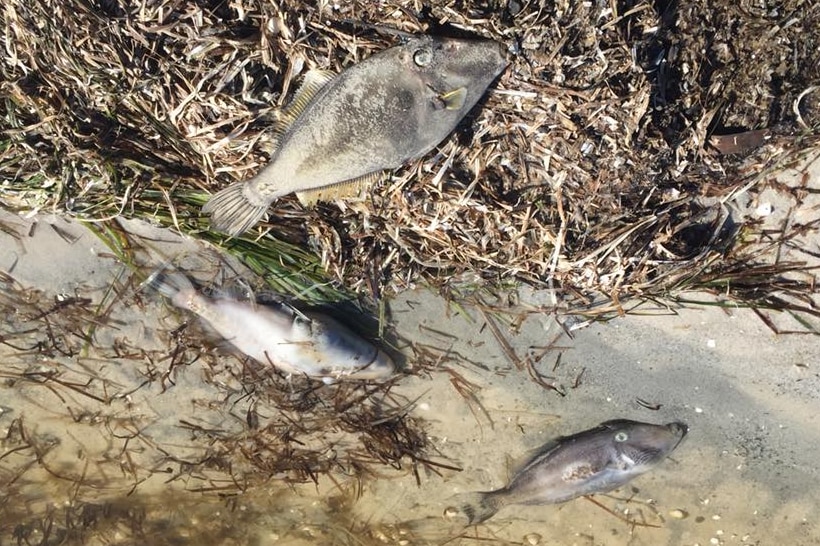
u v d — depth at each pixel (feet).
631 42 3.42
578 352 3.82
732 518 3.90
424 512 3.97
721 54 3.50
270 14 3.44
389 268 3.70
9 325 3.85
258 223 3.63
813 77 3.52
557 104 3.46
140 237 3.75
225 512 4.05
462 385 3.85
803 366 3.75
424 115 3.32
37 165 3.60
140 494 4.01
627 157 3.50
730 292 3.69
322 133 3.32
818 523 3.86
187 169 3.62
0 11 3.47
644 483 3.92
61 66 3.51
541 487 3.85
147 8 3.44
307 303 3.77
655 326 3.77
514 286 3.74
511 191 3.59
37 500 4.02
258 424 3.91
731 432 3.83
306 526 4.04
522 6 3.43
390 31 3.38
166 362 3.86
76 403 3.93
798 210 3.66
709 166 3.56
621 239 3.57
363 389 3.86
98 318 3.83
